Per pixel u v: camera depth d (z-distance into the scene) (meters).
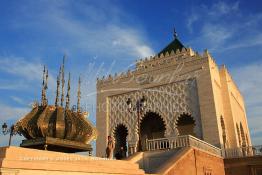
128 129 20.89
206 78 19.06
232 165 16.08
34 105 8.02
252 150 17.06
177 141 13.37
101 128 22.16
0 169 4.39
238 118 25.41
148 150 13.66
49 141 7.06
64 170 5.45
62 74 8.66
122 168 7.21
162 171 9.62
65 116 7.91
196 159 12.45
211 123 18.02
